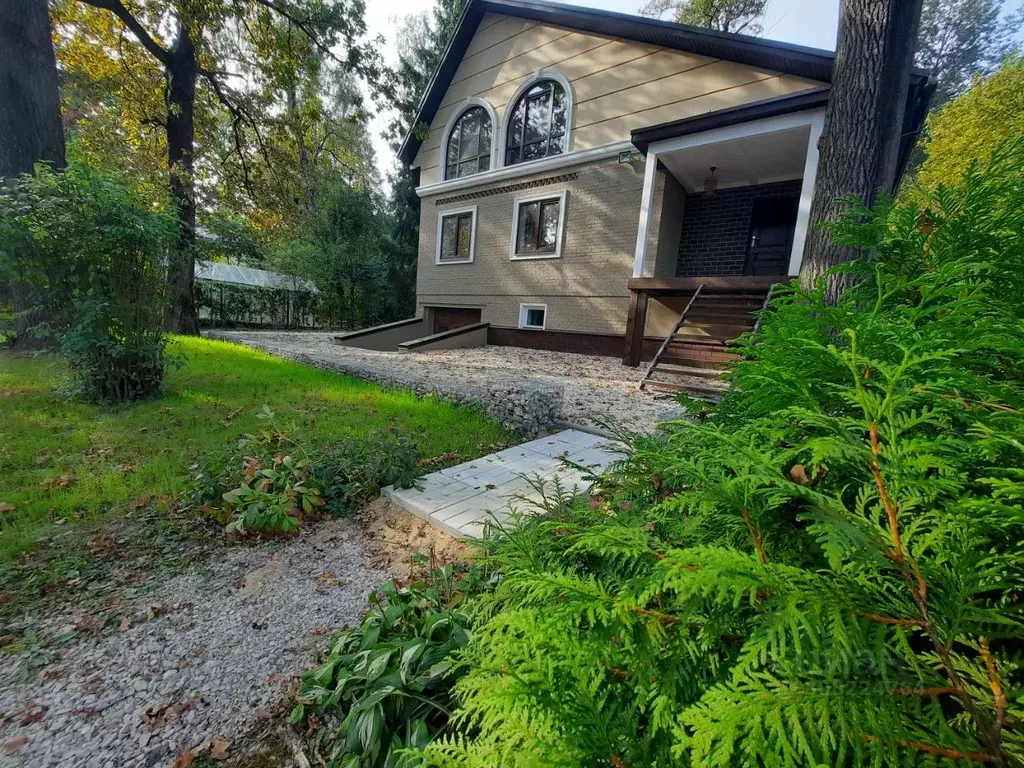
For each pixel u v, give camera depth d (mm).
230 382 5523
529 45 9383
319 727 1363
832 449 583
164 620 1823
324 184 16578
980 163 1183
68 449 3293
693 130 6094
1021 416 587
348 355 7781
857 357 658
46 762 1246
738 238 7805
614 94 8180
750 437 810
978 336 754
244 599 1973
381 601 1883
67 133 9297
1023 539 551
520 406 4184
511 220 9992
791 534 733
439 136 11406
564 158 8781
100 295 4195
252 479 2670
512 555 1219
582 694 640
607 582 944
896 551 553
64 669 1561
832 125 2982
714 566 527
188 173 9797
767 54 6297
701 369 6250
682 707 575
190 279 10188
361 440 3512
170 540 2361
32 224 3764
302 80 10320
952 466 591
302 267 16188
